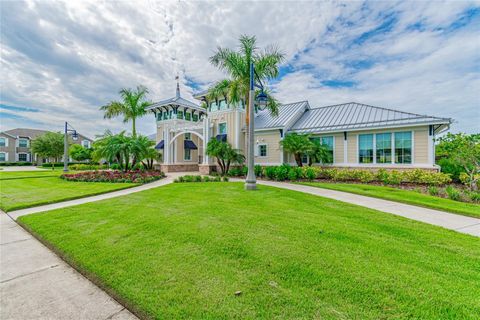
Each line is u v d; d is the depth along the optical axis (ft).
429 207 22.76
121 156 54.60
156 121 87.56
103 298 8.50
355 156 49.93
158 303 7.68
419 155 42.78
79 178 48.52
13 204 25.14
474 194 26.78
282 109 68.54
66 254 11.80
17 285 9.45
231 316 6.98
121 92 83.25
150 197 27.12
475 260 10.71
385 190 32.76
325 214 18.76
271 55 48.96
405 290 8.18
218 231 14.21
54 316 7.45
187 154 85.81
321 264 10.02
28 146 161.07
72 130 70.44
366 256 10.87
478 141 35.27
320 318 6.82
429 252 11.52
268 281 8.79
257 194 28.37
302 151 50.01
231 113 68.08
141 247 12.17
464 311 7.14
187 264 10.22
